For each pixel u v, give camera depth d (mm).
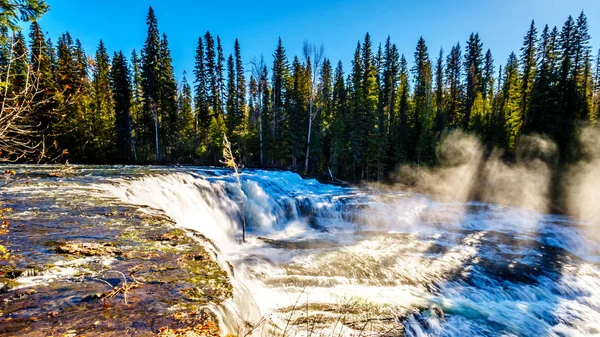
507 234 13617
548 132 24672
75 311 2455
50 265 3418
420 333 5836
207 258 3900
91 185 9688
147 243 4355
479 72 41719
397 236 12484
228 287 3109
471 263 9742
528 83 31312
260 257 8820
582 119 25312
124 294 2766
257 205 13227
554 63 29734
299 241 11133
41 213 5914
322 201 15719
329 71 45938
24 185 9242
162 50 34406
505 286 8367
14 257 3637
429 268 9016
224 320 2592
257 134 33500
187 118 40875
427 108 33062
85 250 3912
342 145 30203
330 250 10031
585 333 6574
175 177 13414
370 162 29359
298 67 37438
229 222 11891
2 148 3689
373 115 29469
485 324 6473
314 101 33312
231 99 38125
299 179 23719
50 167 15625
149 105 31547
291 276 7609
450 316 6570
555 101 26141
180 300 2717
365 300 6609
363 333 5277
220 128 33250
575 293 8328
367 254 9742
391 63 41625
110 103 29219
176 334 2125
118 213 6098
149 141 32406
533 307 7418
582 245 13188
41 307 2508
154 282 3098
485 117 30219
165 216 6168
